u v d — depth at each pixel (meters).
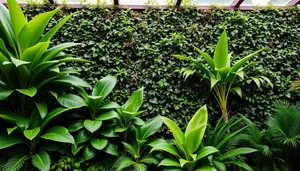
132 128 2.15
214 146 1.94
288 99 2.58
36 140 1.80
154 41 2.70
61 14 2.71
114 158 2.02
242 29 2.78
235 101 2.56
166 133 2.40
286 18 2.88
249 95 2.55
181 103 2.50
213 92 2.56
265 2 2.90
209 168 1.65
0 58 1.68
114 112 2.04
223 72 2.22
